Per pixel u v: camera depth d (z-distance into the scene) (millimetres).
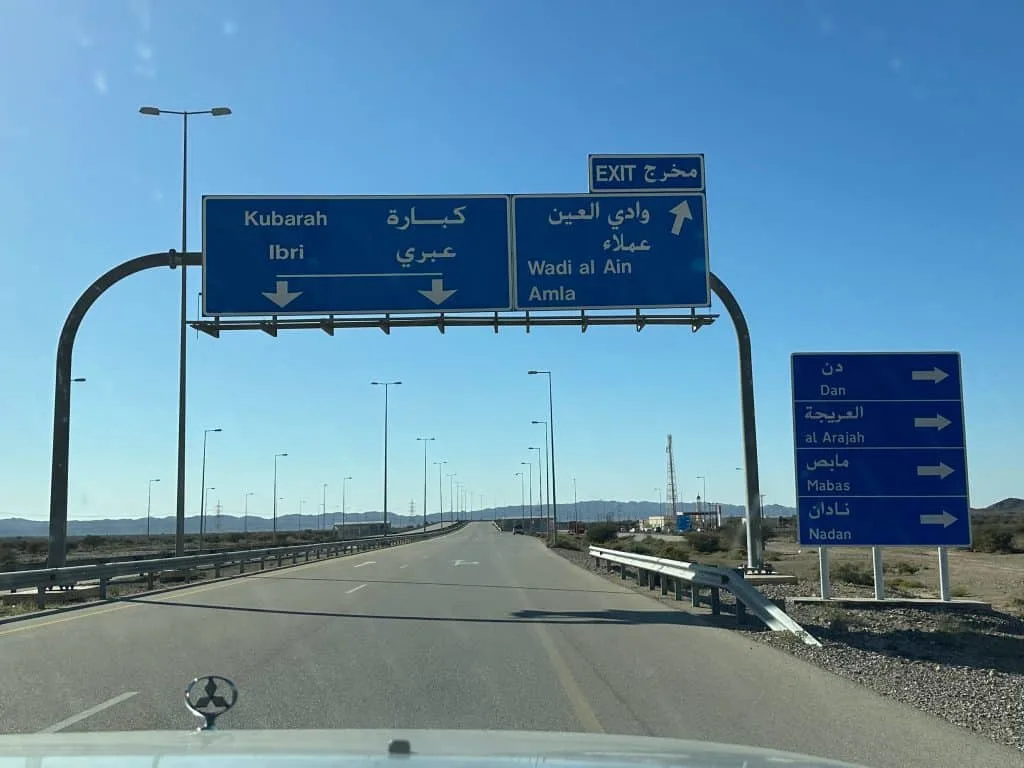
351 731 5141
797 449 18375
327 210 20672
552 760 4242
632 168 20797
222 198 20688
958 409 18453
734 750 4883
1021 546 67188
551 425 73938
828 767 4434
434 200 20703
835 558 52375
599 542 68188
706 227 20703
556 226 20656
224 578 28719
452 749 4453
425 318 20625
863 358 18547
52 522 21297
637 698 9656
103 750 4465
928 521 18234
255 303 20391
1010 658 13664
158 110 31203
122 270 21641
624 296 20453
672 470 153250
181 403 30906
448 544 69500
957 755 7543
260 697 9586
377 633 14852
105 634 14695
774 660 12336
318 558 43312
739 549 55844
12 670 11242
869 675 11445
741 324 21812
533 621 16578
